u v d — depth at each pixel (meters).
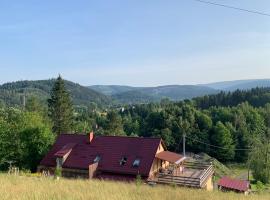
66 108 83.38
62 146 48.66
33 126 52.31
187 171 44.12
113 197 19.48
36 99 100.69
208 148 106.25
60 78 84.00
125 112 174.88
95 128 114.25
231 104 175.12
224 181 47.53
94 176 42.44
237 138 107.00
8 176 30.39
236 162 104.94
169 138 111.62
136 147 44.22
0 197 17.78
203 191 28.58
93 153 45.56
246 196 27.84
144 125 125.44
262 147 73.25
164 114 118.69
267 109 124.88
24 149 50.84
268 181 70.75
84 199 18.33
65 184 26.12
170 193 24.00
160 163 44.84
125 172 41.34
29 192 19.53
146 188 26.80
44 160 47.72
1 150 50.53
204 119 110.00
